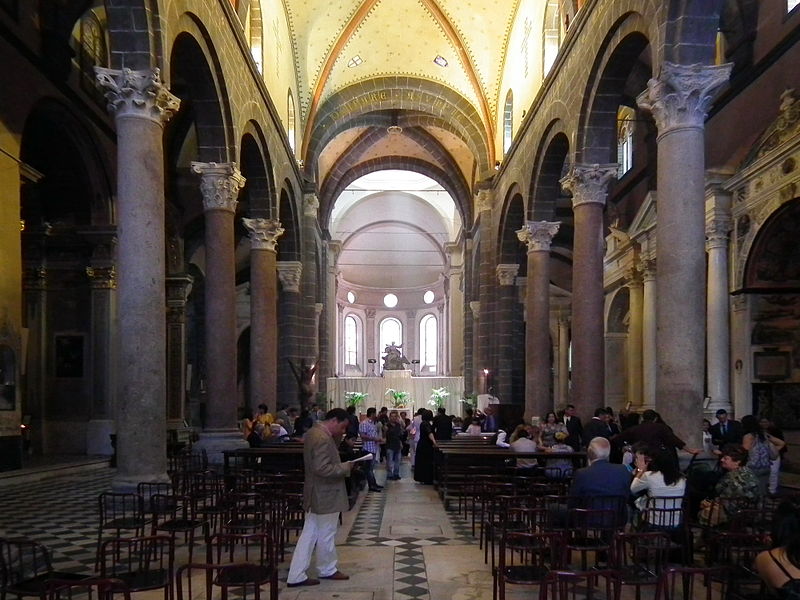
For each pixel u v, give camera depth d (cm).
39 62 1220
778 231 1245
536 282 1758
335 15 2227
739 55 1307
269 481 876
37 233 1617
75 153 1505
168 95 943
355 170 3231
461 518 995
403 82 2452
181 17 1051
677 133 901
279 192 1884
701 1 890
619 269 2042
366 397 3438
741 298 1312
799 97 1132
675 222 894
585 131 1331
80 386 1641
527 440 1136
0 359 1138
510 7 2128
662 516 618
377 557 741
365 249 4806
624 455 896
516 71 2131
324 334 3312
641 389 1848
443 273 4581
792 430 1286
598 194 1326
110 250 1620
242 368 3198
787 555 352
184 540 780
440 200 4222
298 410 2184
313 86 2370
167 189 2070
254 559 702
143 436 883
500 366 2288
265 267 1755
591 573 420
